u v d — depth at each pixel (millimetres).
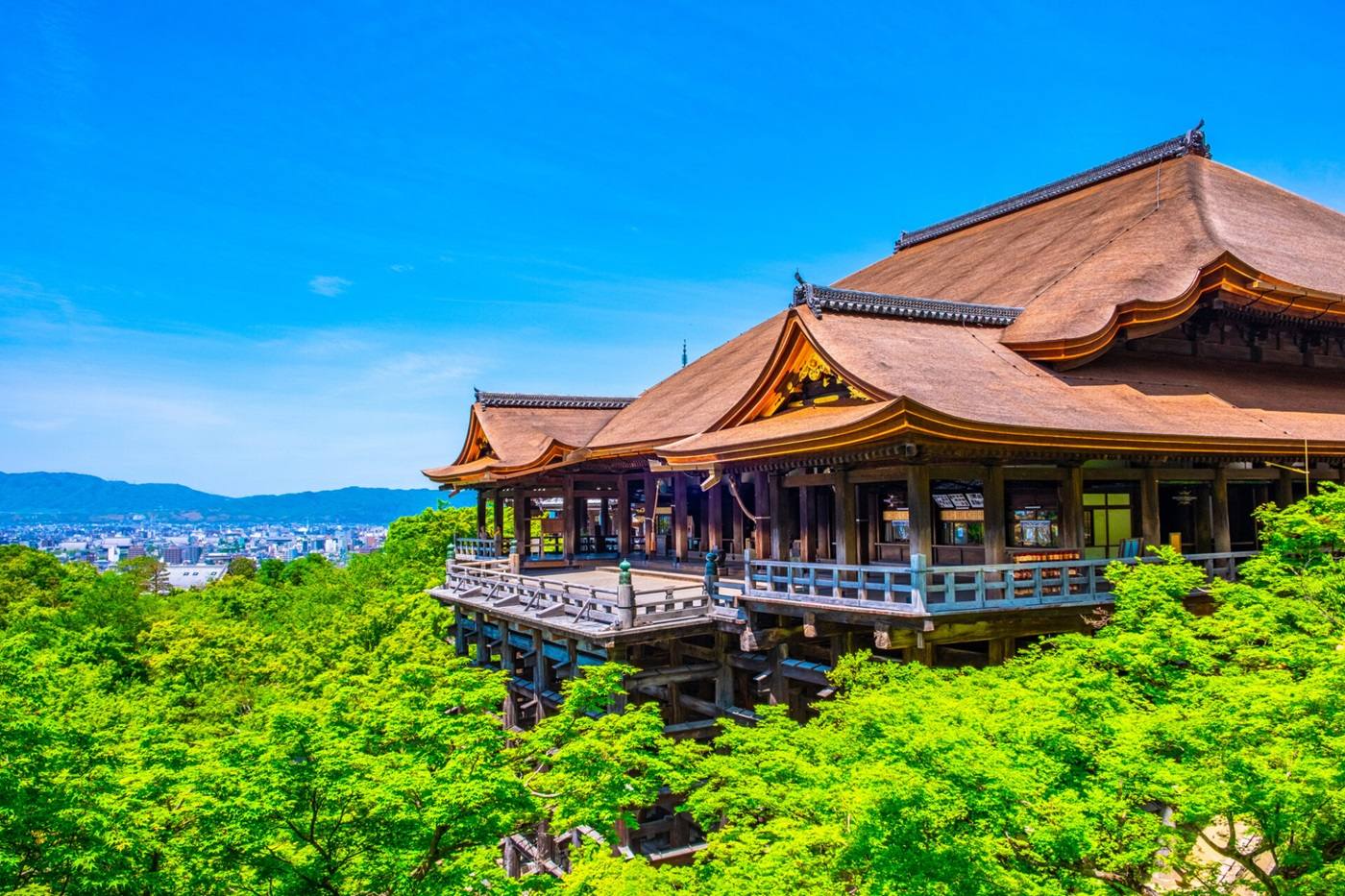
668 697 25656
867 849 8570
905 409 16562
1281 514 17891
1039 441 18172
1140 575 15711
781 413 24109
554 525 40188
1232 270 24891
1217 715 9578
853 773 9469
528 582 29000
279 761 10203
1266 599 14953
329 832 10039
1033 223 41219
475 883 10125
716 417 30344
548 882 10945
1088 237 32781
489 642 33531
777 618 22453
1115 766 9641
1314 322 28953
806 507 26109
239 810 9742
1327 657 11422
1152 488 21438
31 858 10164
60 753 11836
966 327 25359
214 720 33938
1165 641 13578
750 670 23859
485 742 12070
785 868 9141
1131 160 40562
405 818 10000
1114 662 13438
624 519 39219
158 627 49750
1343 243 32938
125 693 35312
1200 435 20188
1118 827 9516
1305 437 22094
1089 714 11219
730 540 34344
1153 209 32281
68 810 10336
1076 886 9023
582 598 24641
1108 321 23375
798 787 10859
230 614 67312
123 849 10281
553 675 27969
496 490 41062
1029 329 24797
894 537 25047
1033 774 9477
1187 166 35625
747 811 11453
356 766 10398
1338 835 9133
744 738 12867
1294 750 9078
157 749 13297
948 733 9305
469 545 46625
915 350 22203
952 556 23234
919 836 8445
